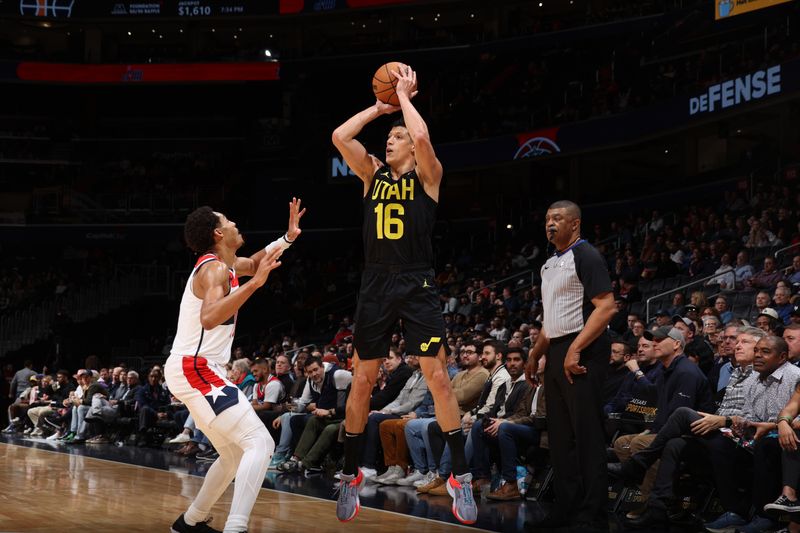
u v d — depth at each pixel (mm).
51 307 24000
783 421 4859
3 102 29969
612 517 5949
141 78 27797
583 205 23219
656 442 5605
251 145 27547
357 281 23531
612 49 24734
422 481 7445
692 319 8789
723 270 12711
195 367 4098
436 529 5059
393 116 26828
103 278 25141
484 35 27484
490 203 26438
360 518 5465
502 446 6750
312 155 26922
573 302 5230
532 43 24578
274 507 5879
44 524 4891
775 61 16797
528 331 11133
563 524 5156
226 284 4121
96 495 6336
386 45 26984
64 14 28000
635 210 22000
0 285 25453
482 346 8125
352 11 28031
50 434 14266
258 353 18547
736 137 22188
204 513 4391
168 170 28922
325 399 8805
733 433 5375
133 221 26453
